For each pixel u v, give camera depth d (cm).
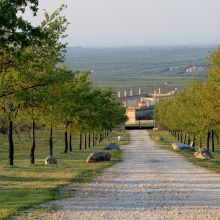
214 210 2680
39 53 4475
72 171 4772
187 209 2712
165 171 4919
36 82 4609
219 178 4303
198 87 8400
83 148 9956
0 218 2431
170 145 10469
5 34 2634
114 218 2439
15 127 10731
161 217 2464
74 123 7881
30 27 2491
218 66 6600
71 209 2708
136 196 3222
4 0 2408
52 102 4869
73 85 6794
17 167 5141
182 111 9544
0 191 3397
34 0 2473
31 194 3262
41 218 2447
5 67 3738
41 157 7769
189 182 4012
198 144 11762
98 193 3353
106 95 9844
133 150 8750
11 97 4638
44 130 13188
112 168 5184
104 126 9488
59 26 4694
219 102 6381
